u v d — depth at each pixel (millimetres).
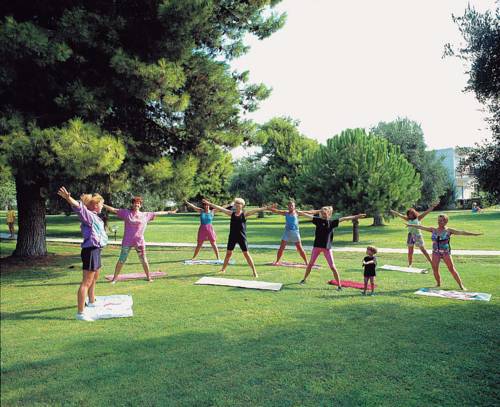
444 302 7535
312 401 3789
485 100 6902
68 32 10641
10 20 9586
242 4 14320
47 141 9836
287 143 45844
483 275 10516
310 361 4703
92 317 6336
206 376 4289
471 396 3908
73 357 4762
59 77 11703
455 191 59031
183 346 5141
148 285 8906
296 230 11977
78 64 11719
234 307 7051
